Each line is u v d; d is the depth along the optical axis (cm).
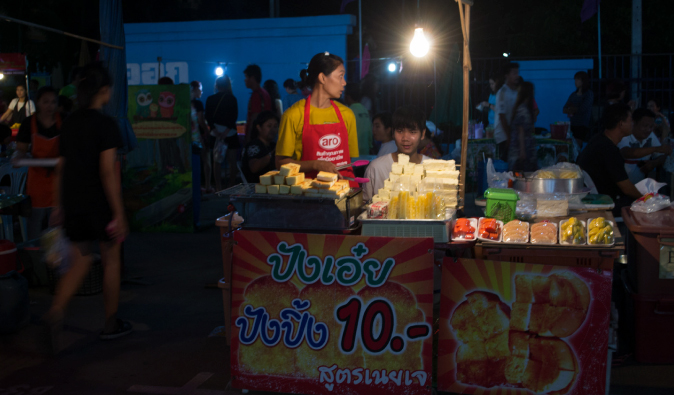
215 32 1270
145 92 748
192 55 1285
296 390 313
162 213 768
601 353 290
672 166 661
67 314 468
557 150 848
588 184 443
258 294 312
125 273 561
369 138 800
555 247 291
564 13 1600
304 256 306
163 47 1291
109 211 387
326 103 390
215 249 681
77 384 348
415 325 299
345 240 301
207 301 498
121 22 573
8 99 782
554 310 293
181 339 415
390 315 301
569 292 291
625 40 1652
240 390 335
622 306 436
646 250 343
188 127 749
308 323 309
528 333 296
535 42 1700
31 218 534
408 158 364
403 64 1193
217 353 390
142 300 502
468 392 305
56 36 1118
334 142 387
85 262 389
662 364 355
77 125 379
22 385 347
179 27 1277
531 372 298
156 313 470
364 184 404
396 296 299
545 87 1268
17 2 1060
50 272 514
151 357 385
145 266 609
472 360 303
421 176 350
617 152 452
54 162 492
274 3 1478
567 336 293
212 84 1284
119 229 391
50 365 374
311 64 381
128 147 579
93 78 382
